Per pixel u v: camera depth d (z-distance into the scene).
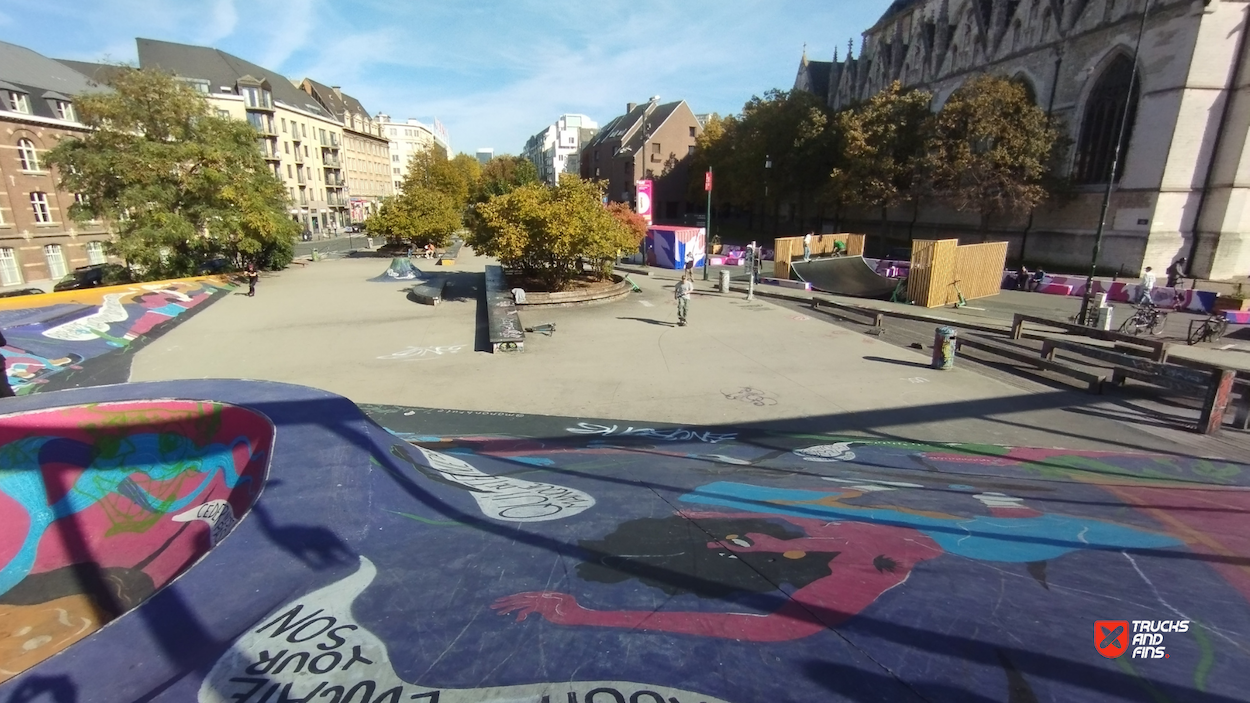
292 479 4.61
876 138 34.72
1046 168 29.39
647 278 27.98
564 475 6.16
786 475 6.53
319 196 72.50
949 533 4.36
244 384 6.99
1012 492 5.93
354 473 4.73
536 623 2.87
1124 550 4.14
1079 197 30.33
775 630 2.83
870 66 50.81
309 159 70.06
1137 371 10.12
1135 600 3.32
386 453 5.38
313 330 16.94
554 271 21.09
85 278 28.53
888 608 3.07
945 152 30.08
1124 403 10.34
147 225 25.45
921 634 2.82
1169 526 4.80
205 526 5.42
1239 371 10.82
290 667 2.56
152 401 6.38
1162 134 26.23
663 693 2.36
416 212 41.66
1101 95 29.19
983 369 12.52
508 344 14.07
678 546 3.86
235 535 3.80
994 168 29.30
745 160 46.97
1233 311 18.77
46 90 36.25
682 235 31.53
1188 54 24.95
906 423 9.41
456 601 3.07
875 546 3.99
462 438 8.62
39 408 5.97
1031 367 12.62
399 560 3.56
